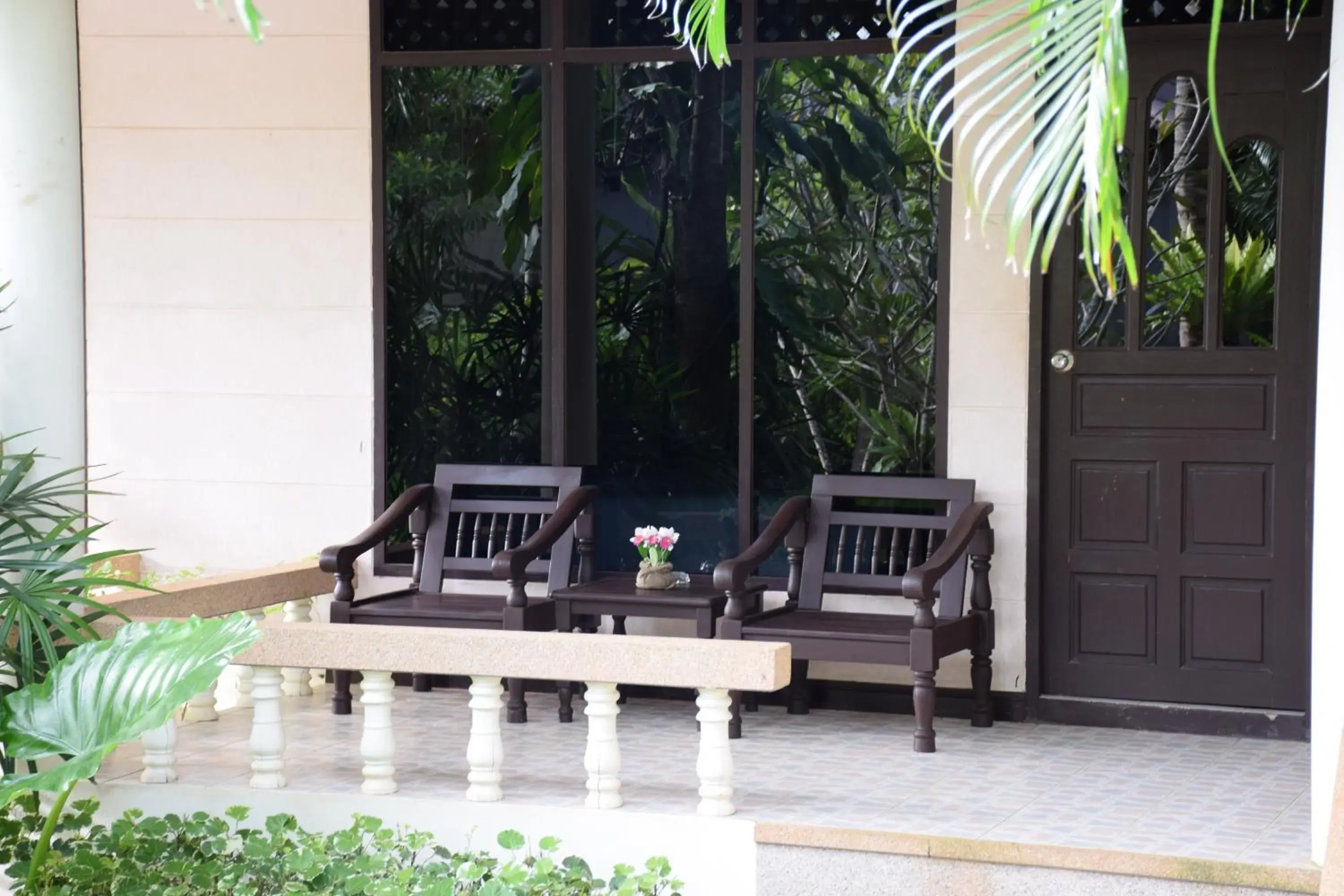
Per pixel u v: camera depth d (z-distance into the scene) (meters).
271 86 5.95
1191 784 4.41
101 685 3.70
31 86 4.79
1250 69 5.13
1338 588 3.47
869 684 5.49
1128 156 5.26
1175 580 5.27
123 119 6.04
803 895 3.85
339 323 5.96
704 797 3.96
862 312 5.91
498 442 6.07
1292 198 5.11
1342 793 3.24
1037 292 5.33
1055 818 4.00
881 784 4.37
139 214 6.06
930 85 2.61
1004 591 5.38
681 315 6.22
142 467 6.12
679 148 6.21
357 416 5.96
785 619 5.18
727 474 6.18
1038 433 5.35
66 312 4.88
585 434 6.13
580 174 6.06
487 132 6.03
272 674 4.29
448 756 4.72
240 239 6.00
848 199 5.91
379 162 5.90
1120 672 5.32
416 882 3.65
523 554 5.12
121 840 3.89
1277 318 5.14
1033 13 2.56
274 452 6.02
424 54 5.87
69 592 4.07
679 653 3.91
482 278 6.06
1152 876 3.59
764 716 5.41
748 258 5.64
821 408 5.99
